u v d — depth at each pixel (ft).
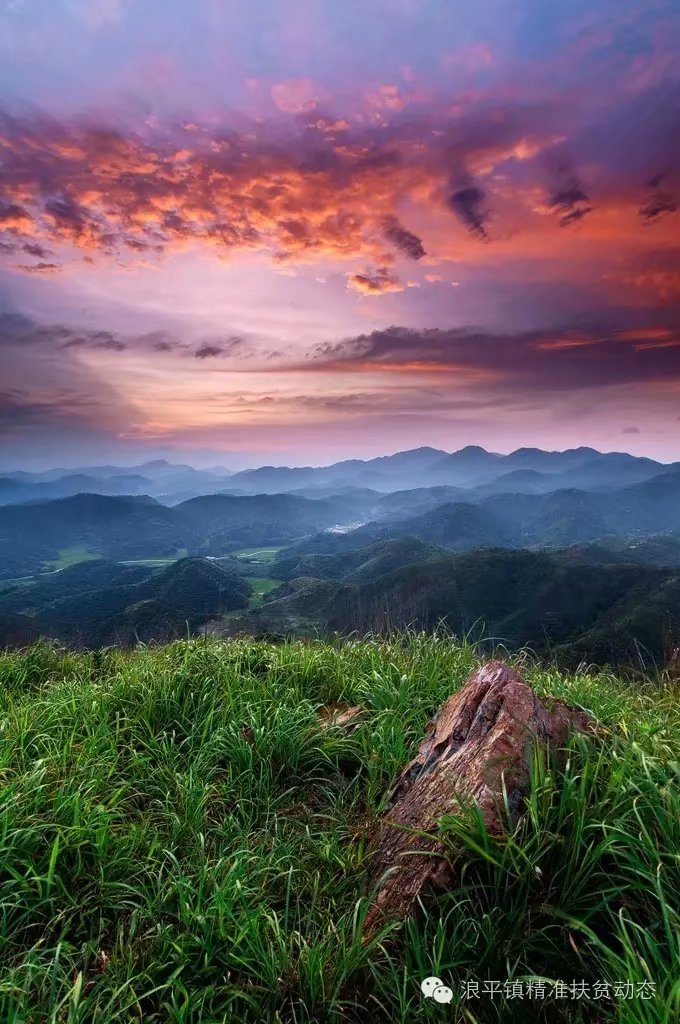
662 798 9.61
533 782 9.50
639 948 7.93
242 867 10.35
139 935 9.48
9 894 9.68
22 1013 7.75
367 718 16.33
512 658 20.88
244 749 14.32
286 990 8.17
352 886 10.25
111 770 13.44
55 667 24.67
